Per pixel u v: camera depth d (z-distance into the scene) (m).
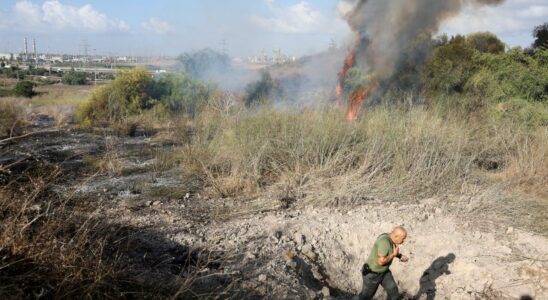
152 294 4.09
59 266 3.82
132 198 7.71
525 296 5.08
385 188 8.12
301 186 8.27
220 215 7.15
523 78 12.45
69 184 8.18
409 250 6.43
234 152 9.35
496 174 9.17
